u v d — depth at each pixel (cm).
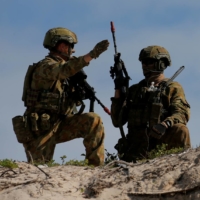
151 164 2230
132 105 3086
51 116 2916
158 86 3097
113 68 3136
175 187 2069
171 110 3038
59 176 2244
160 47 3169
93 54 2809
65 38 2969
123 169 2242
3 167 2386
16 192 2144
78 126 2898
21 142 2931
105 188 2144
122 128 3067
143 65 3153
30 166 2412
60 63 2875
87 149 2848
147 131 3023
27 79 2948
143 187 2106
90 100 2992
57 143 2948
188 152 2250
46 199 2102
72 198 2111
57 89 2916
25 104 2964
